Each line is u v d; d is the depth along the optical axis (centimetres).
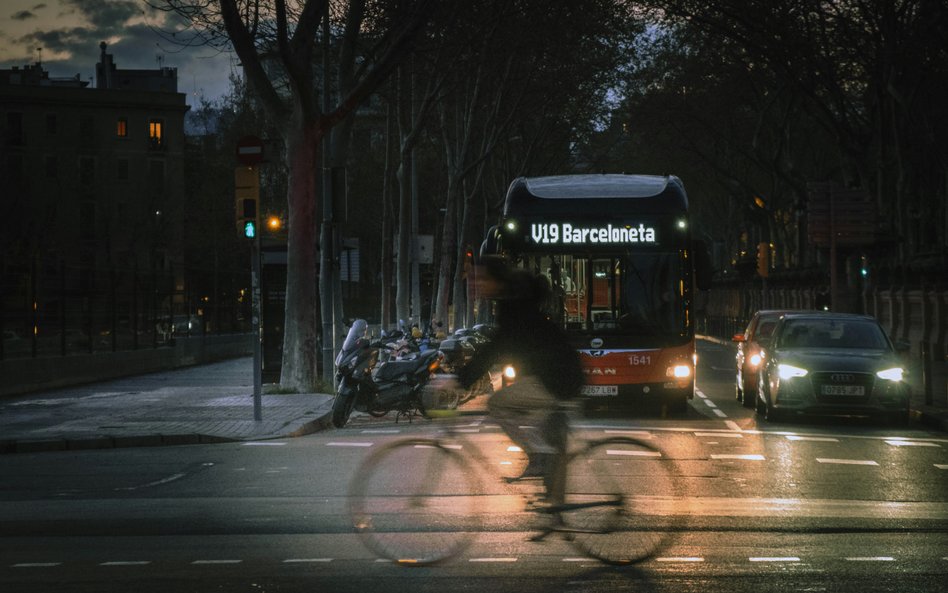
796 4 3672
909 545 854
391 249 3672
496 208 5362
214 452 1489
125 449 1550
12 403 2308
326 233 2534
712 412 2130
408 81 3616
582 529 797
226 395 2398
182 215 9100
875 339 2006
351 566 783
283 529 928
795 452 1480
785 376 1878
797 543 861
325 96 2642
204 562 799
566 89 4638
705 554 820
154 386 2900
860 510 1017
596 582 730
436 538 779
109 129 8925
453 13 3036
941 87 4441
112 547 857
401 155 3719
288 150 2339
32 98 8681
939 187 4934
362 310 5984
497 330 835
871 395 1848
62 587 724
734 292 8200
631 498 803
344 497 1095
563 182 2050
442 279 4241
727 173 6203
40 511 1034
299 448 1526
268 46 2555
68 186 8300
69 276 3048
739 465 1343
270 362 2777
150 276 3772
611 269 1981
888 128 3959
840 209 3103
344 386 1834
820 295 4309
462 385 838
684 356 1977
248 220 1842
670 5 3841
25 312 2752
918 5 3619
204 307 4522
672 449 1508
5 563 802
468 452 805
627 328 1980
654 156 7550
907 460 1404
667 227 1981
